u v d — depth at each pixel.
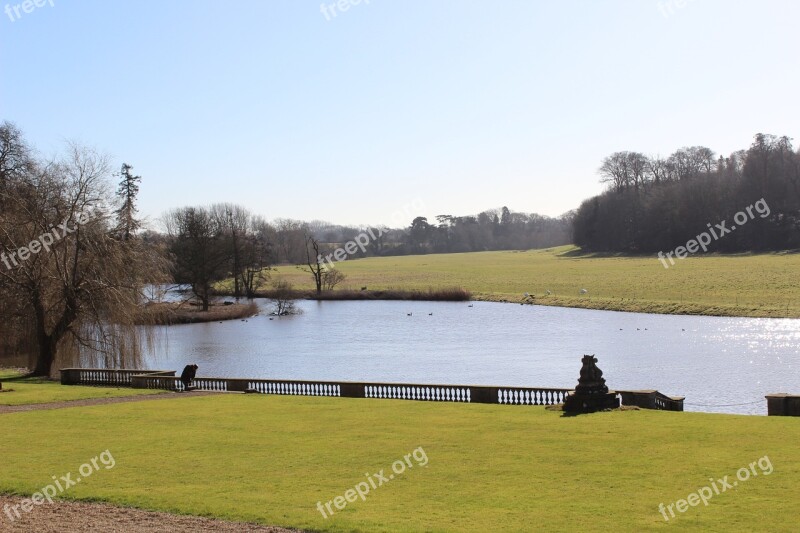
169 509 19.16
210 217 134.88
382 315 113.31
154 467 23.48
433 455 24.31
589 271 151.88
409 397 38.75
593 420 29.58
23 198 54.41
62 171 55.25
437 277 163.38
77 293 54.00
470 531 17.06
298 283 153.25
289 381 42.31
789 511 17.78
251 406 36.25
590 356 32.44
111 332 55.06
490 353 71.06
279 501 19.70
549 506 18.73
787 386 50.38
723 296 101.88
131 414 33.91
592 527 17.11
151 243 61.03
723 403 45.69
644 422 28.83
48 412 34.84
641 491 19.72
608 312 103.00
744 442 24.72
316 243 144.88
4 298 53.09
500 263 195.62
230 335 93.56
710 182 159.38
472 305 123.50
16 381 50.38
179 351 79.88
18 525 18.17
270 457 24.58
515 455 24.00
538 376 57.72
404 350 75.75
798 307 89.88
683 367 58.72
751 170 151.12
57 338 54.22
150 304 59.97
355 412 33.66
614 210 193.12
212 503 19.56
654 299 105.62
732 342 70.88
